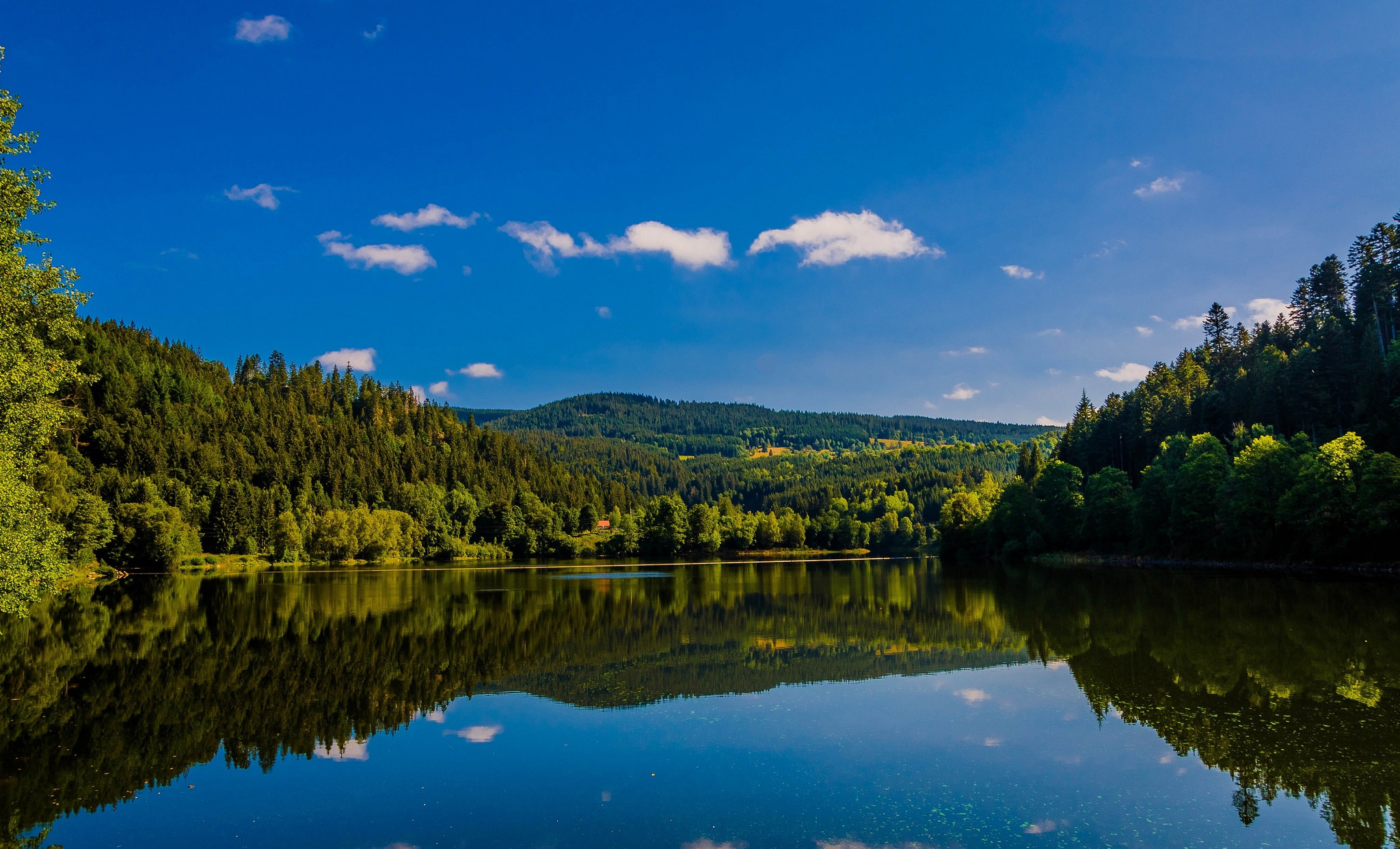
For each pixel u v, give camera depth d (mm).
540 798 15828
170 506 103812
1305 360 82750
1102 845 13281
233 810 15359
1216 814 14602
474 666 30562
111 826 14609
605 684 27172
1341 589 49031
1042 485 102500
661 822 14461
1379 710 21547
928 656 31984
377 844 13656
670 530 154250
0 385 24000
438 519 153375
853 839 13570
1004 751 18672
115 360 151000
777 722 21688
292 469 150750
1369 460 60250
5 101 22641
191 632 39875
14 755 19062
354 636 38781
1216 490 74188
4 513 29531
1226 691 24078
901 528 196750
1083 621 40375
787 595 61562
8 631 40094
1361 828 13898
